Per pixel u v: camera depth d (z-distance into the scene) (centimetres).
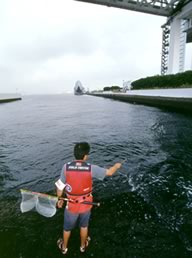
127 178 584
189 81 2728
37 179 585
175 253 307
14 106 4466
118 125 1572
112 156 796
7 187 532
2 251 309
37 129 1460
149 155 796
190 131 1209
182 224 378
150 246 322
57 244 323
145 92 3756
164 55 5456
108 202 457
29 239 335
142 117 1953
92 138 1130
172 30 4247
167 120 1670
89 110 3052
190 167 660
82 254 303
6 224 374
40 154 834
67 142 1045
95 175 254
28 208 281
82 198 255
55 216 396
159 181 564
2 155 821
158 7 4100
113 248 317
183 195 486
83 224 274
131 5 3903
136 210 426
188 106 2103
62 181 254
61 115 2436
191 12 3688
